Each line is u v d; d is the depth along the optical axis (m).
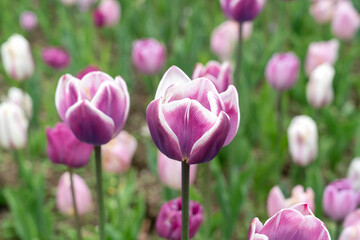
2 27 7.76
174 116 1.30
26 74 4.14
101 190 1.96
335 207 2.62
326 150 4.49
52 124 4.72
